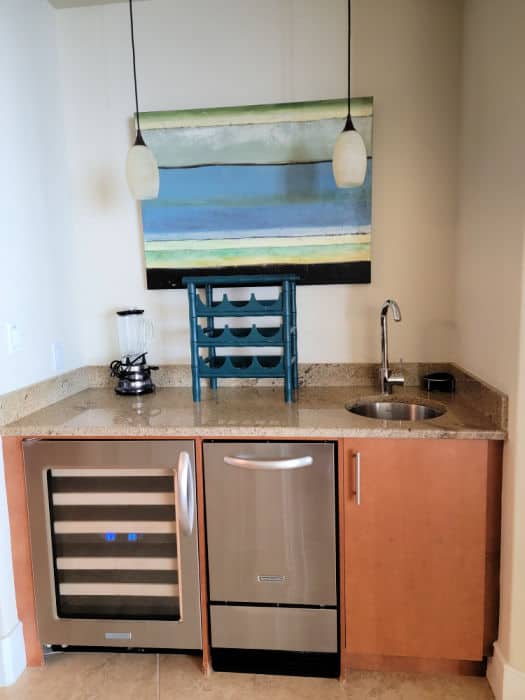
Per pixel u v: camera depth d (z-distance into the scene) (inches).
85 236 92.1
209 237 88.2
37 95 80.5
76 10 87.8
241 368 81.5
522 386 59.4
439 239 84.8
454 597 67.2
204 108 85.7
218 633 71.2
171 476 69.8
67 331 88.4
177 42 86.5
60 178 87.5
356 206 84.5
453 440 64.4
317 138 84.0
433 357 87.1
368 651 69.2
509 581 62.9
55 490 71.9
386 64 82.7
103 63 88.4
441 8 80.7
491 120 67.0
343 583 68.5
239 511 68.4
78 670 73.7
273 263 87.4
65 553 73.3
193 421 70.3
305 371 90.0
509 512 62.5
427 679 69.9
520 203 58.2
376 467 65.9
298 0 83.2
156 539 71.5
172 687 69.9
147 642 72.4
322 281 86.7
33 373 77.7
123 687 70.2
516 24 58.4
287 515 67.7
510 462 62.1
